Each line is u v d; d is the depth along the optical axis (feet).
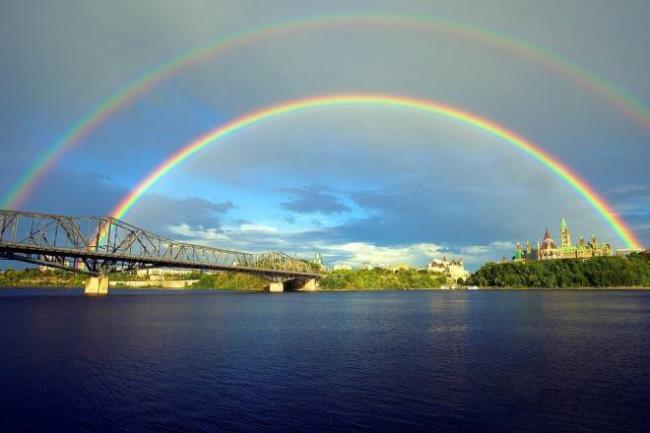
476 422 98.12
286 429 93.81
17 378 130.11
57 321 286.66
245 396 115.85
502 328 268.82
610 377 136.36
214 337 219.61
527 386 126.00
